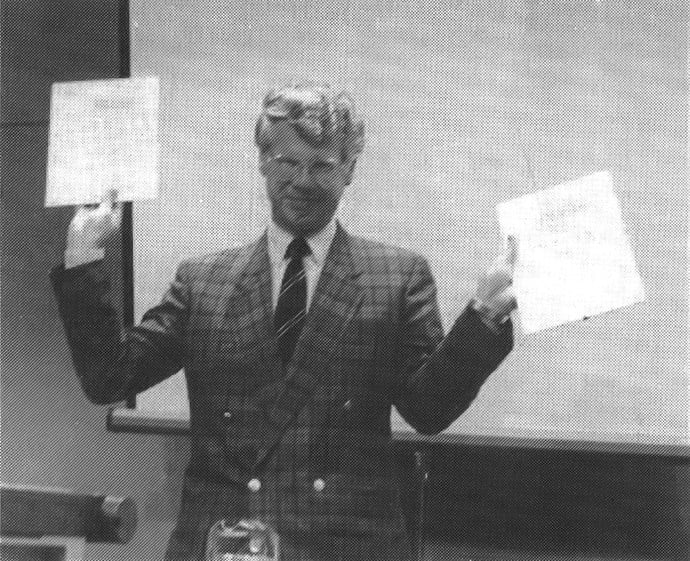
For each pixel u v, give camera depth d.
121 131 1.96
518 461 2.14
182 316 2.12
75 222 1.98
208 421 2.08
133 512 1.87
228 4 2.21
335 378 2.07
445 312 2.16
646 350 2.12
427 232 2.16
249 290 2.11
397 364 2.08
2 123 2.28
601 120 2.16
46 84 2.28
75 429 2.22
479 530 2.13
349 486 2.05
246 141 2.19
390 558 2.04
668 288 2.13
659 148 2.15
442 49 2.18
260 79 2.20
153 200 2.18
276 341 2.09
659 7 2.14
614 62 2.15
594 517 2.13
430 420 2.03
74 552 1.83
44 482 2.22
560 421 2.13
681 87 2.14
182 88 2.21
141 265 2.18
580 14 2.15
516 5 2.16
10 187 2.27
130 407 2.15
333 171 2.11
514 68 2.17
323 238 2.12
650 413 2.12
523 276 1.92
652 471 2.12
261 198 2.17
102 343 2.00
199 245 2.17
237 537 2.03
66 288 1.99
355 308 2.09
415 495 2.12
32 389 2.24
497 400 2.13
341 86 2.19
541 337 2.13
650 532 2.12
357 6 2.19
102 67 2.28
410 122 2.18
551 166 2.16
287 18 2.20
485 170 2.17
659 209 2.14
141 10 2.21
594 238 1.90
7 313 2.26
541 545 2.13
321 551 2.03
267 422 2.07
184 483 2.08
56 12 2.29
